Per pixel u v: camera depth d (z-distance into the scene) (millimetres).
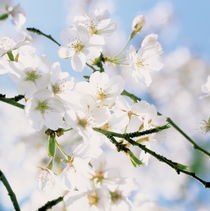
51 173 859
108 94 874
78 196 851
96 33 937
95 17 940
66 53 907
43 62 858
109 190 859
